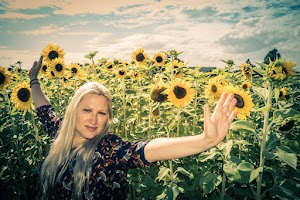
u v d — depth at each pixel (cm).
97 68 964
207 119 163
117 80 786
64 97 728
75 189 206
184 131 461
